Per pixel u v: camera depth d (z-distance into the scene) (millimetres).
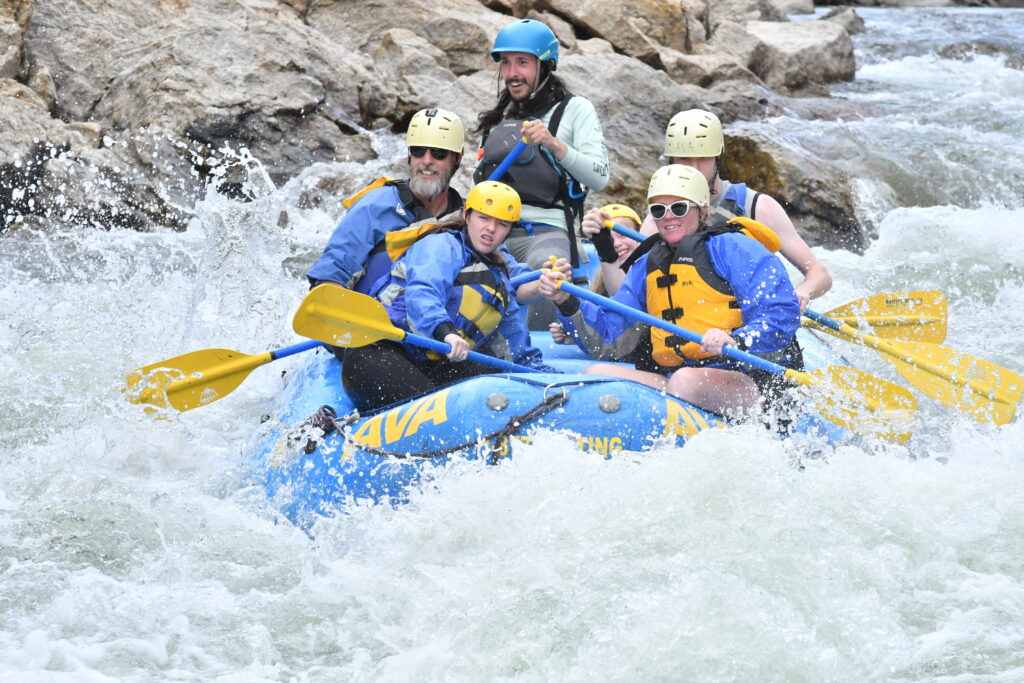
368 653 11391
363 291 16188
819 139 38906
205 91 33000
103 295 23344
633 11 46750
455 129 16109
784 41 52688
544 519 12500
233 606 12164
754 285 14352
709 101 42094
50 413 17641
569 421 13461
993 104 47469
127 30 35688
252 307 21594
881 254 29406
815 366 16797
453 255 14648
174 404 15297
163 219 30500
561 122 19406
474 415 13492
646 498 12391
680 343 14797
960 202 35781
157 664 11117
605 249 17234
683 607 11141
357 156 34531
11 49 33500
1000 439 15312
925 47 60500
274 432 15367
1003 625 11312
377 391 14742
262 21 36656
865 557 11953
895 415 14594
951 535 12570
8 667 10914
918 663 10781
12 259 26062
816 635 10984
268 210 24469
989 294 25922
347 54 37688
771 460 12789
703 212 15125
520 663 10922
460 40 40594
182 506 14203
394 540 12820
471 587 11953
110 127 33312
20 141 30297
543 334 18688
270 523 13922
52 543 13289
